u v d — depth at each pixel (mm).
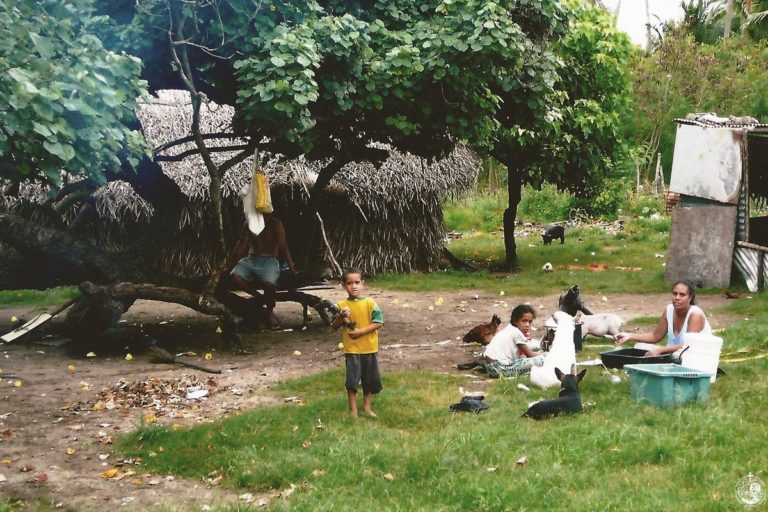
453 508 4555
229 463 5469
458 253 21031
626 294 13469
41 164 6043
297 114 9008
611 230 24109
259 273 10844
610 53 17188
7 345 10305
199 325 11828
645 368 6398
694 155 13820
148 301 14469
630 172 29578
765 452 5051
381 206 16953
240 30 8969
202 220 16000
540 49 11062
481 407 6457
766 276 12758
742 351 7883
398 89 9648
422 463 5238
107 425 6629
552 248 20828
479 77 9859
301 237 15969
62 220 11281
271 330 11250
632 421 5801
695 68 31219
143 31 9102
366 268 17203
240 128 10258
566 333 7277
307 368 8711
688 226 13711
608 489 4641
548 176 17500
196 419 6746
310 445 5785
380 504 4699
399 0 10523
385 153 11102
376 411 6590
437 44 9469
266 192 10250
